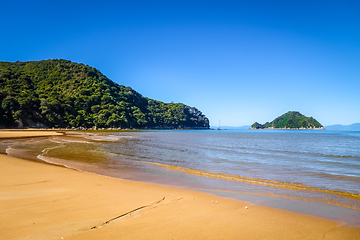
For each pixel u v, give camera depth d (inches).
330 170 524.7
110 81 7352.4
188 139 2028.8
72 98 5305.1
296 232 190.9
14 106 3993.6
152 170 503.8
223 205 260.7
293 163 633.6
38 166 485.1
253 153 894.4
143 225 190.5
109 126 5472.4
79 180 366.0
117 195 284.5
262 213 237.1
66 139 1584.6
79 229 175.3
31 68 6560.0
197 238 169.6
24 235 160.2
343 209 256.8
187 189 342.6
